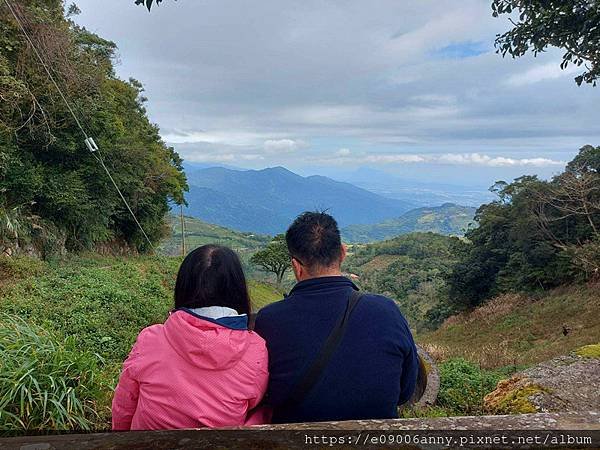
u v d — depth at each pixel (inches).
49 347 120.7
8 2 535.5
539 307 895.1
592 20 161.0
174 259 951.0
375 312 60.0
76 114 647.1
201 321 55.6
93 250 800.3
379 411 57.6
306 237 63.2
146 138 1142.3
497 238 1251.8
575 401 148.6
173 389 54.8
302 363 57.6
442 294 1413.6
